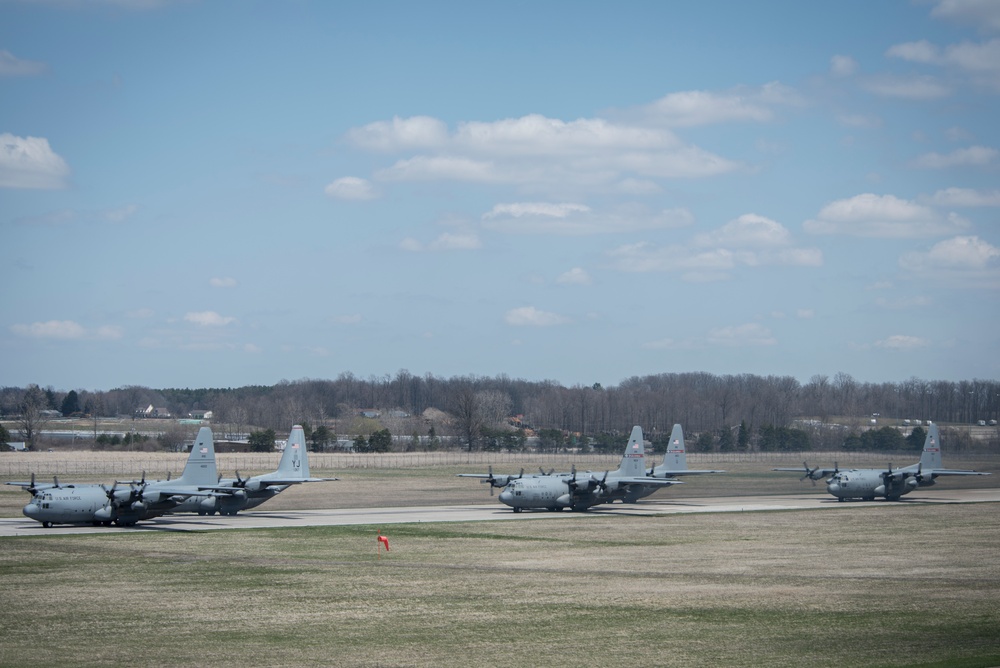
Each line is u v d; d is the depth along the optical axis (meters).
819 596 54.31
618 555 70.25
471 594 54.50
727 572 62.69
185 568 62.88
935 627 46.38
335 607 50.53
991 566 65.56
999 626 46.62
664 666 38.81
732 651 41.31
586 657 40.19
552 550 72.75
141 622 46.62
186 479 92.44
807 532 85.75
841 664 39.06
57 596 53.00
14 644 41.91
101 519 85.25
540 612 49.56
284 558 67.56
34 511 83.62
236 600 52.25
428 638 43.53
